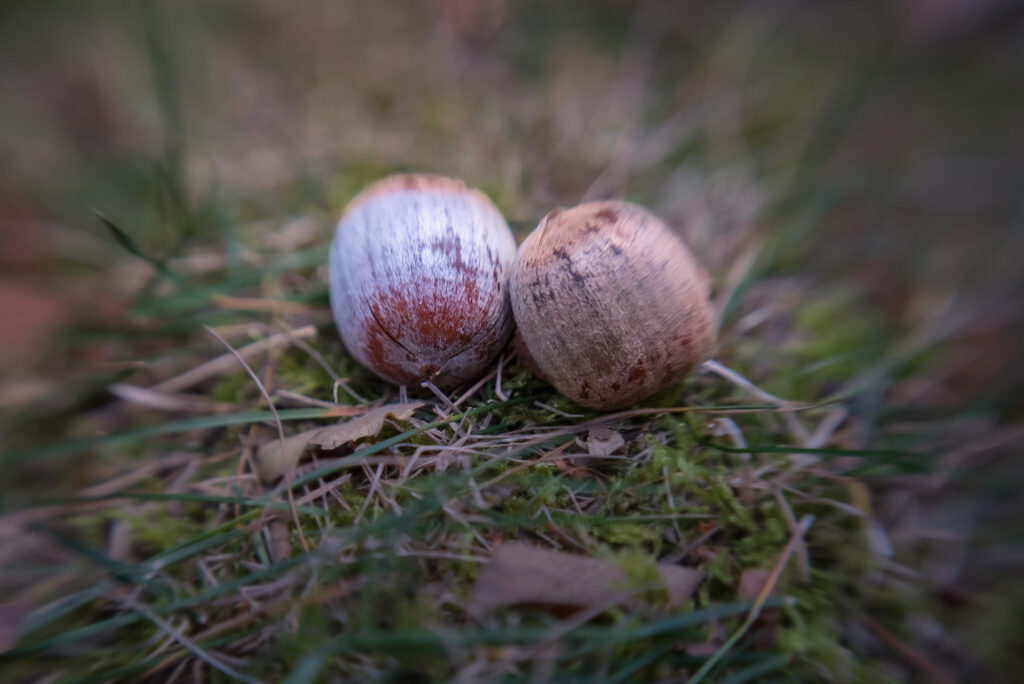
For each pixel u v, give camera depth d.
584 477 0.07
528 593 0.07
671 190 0.11
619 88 0.13
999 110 0.13
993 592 0.08
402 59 0.13
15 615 0.07
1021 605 0.08
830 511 0.08
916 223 0.11
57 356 0.09
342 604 0.07
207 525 0.08
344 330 0.07
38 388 0.09
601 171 0.11
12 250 0.11
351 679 0.07
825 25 0.15
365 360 0.07
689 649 0.07
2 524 0.08
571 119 0.12
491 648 0.06
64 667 0.07
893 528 0.08
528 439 0.07
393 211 0.07
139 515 0.08
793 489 0.08
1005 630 0.08
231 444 0.08
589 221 0.07
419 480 0.07
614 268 0.07
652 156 0.11
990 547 0.08
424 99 0.12
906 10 0.15
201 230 0.10
